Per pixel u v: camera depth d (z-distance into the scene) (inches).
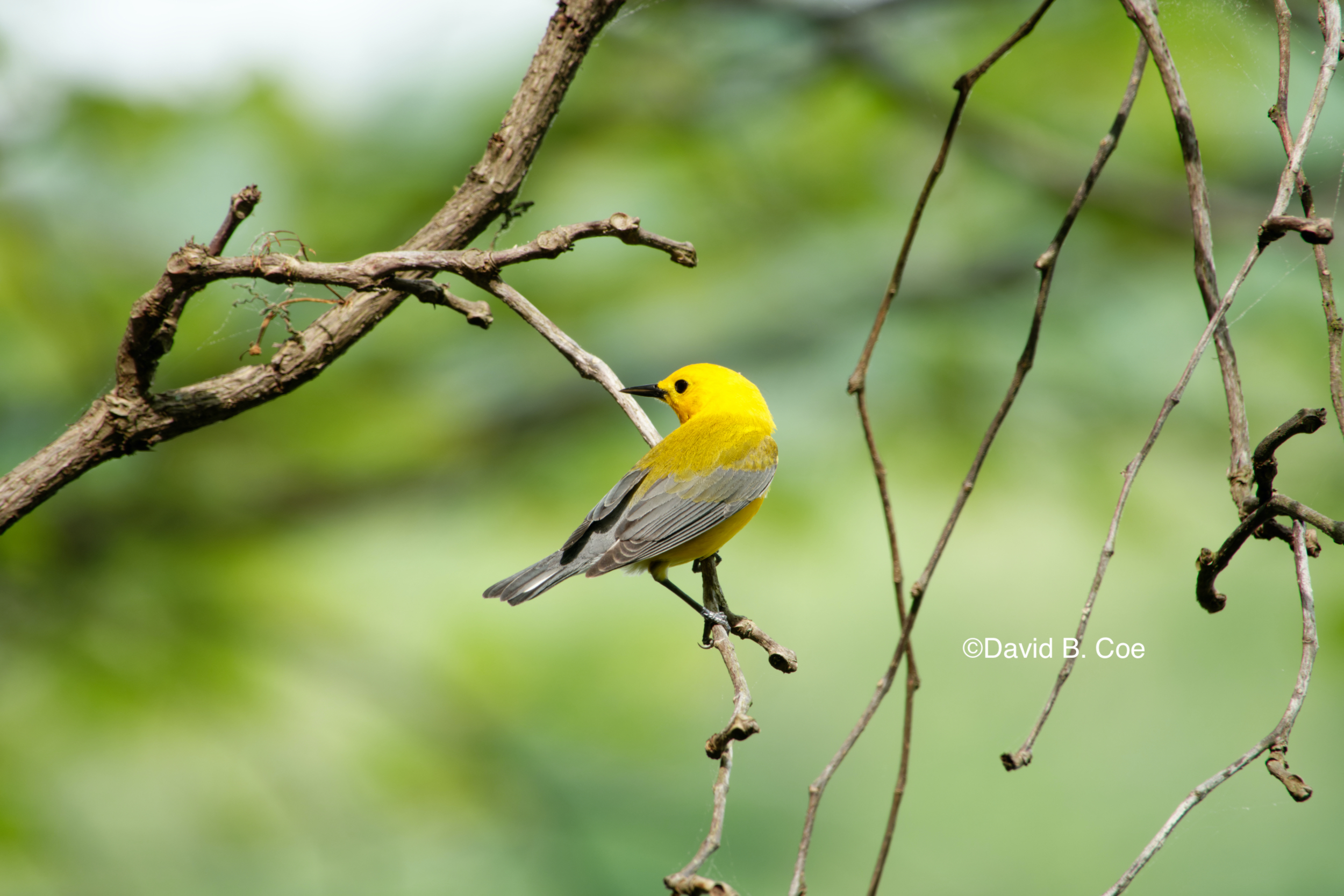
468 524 464.1
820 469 436.8
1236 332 477.4
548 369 483.8
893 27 495.8
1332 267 472.7
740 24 493.7
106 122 401.4
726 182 499.2
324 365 223.0
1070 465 443.8
